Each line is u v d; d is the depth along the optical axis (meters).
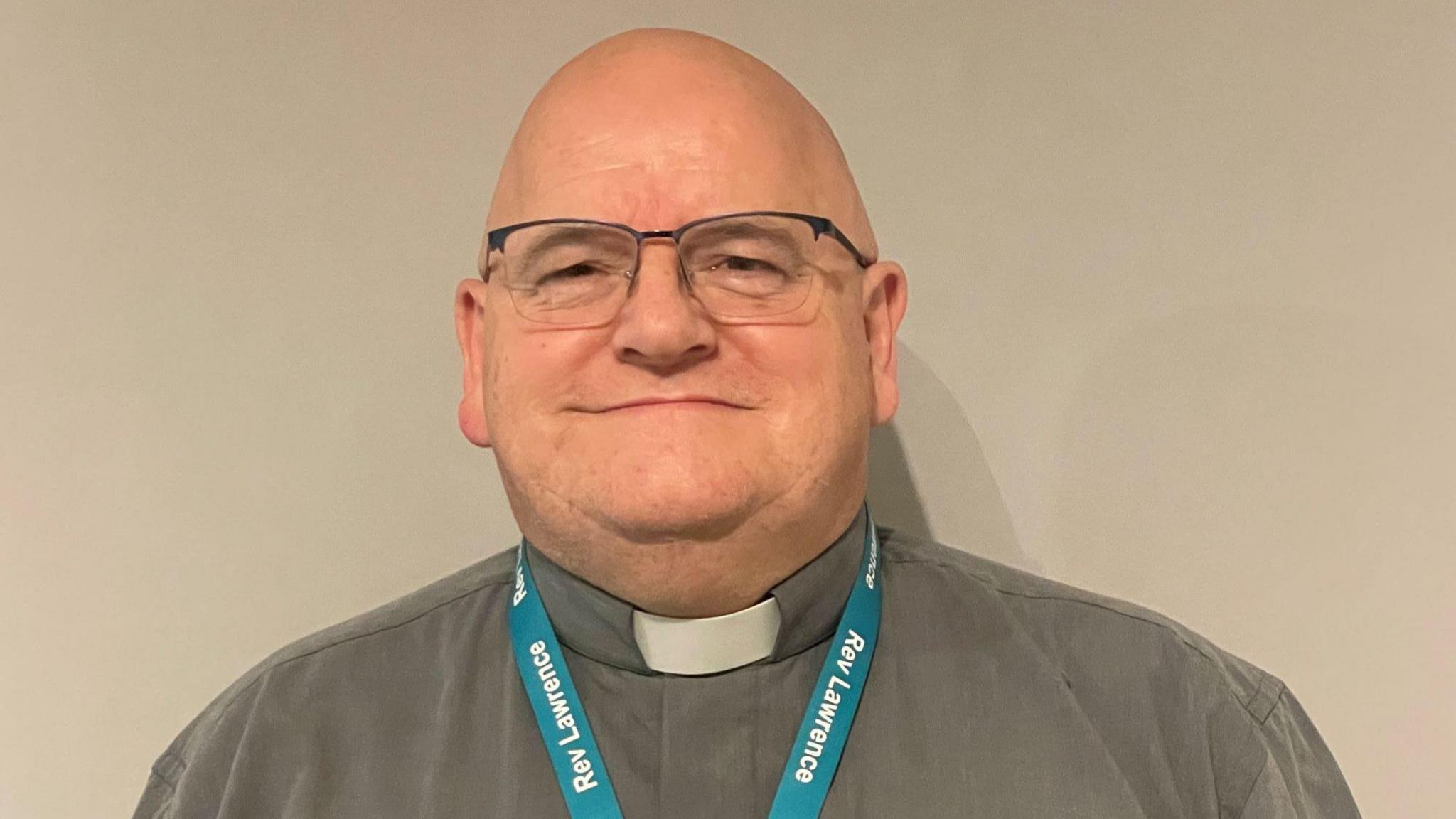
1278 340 1.16
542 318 0.82
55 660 1.17
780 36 1.19
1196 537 1.16
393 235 1.19
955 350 1.18
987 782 0.81
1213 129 1.17
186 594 1.18
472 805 0.82
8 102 1.18
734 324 0.79
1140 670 0.88
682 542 0.79
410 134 1.20
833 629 0.89
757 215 0.80
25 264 1.18
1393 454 1.15
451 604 0.97
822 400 0.81
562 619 0.88
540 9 1.20
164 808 0.95
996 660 0.87
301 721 0.88
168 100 1.19
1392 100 1.15
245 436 1.18
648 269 0.78
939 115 1.18
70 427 1.17
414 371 1.19
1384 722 1.14
